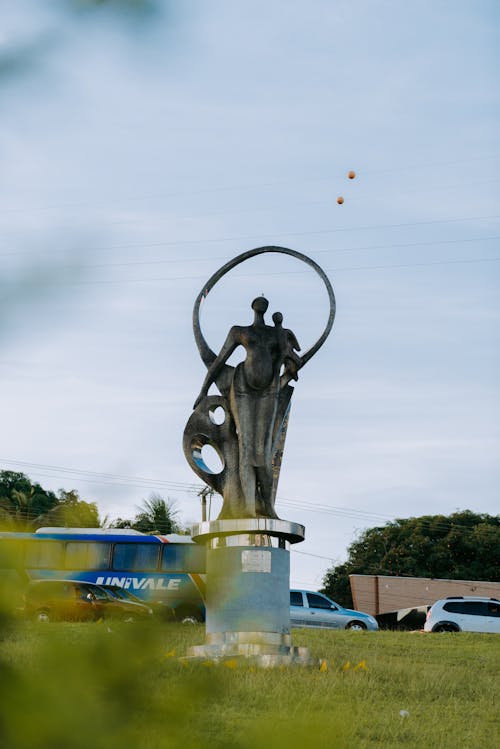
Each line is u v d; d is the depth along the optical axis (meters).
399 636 27.94
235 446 18.20
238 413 18.05
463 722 13.38
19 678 1.89
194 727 2.10
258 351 18.09
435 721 13.09
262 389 18.14
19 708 1.85
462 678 17.16
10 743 1.83
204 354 18.64
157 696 2.08
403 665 18.27
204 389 18.48
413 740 11.91
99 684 1.99
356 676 15.70
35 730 1.84
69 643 2.03
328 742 2.11
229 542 17.23
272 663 16.08
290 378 18.58
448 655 22.64
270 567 17.09
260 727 2.21
